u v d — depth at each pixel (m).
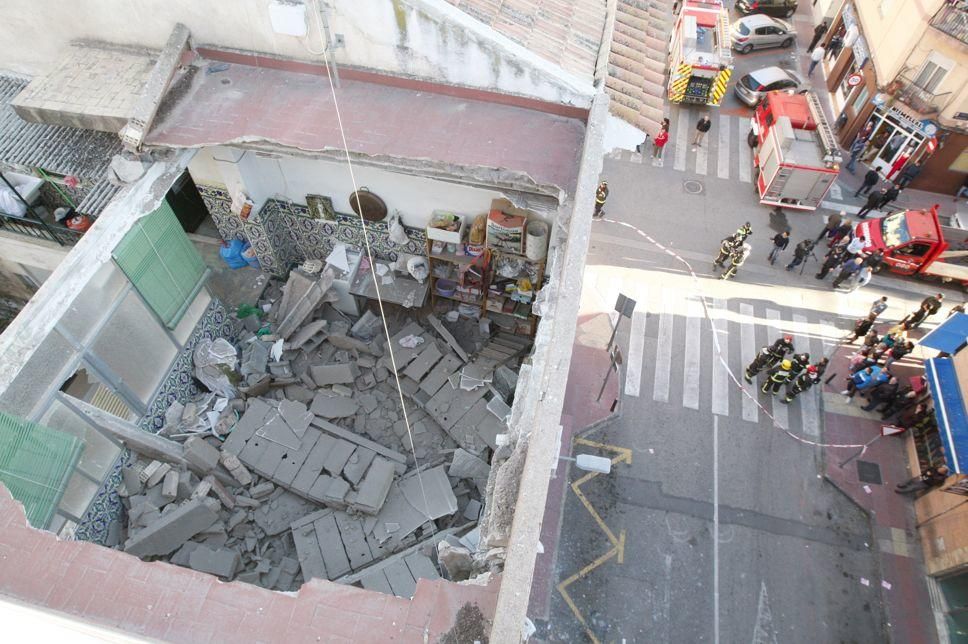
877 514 14.25
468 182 8.58
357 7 8.23
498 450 6.77
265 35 8.92
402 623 5.00
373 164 8.52
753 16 26.48
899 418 15.40
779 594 13.16
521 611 4.29
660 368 16.61
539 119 8.73
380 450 11.34
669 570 13.44
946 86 18.55
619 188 21.03
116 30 9.34
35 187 11.73
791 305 18.02
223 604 5.00
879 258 17.86
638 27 10.32
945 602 12.86
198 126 8.65
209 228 14.48
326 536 10.38
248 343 12.42
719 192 21.03
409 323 13.41
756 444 15.32
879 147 21.30
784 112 20.28
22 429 7.10
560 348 5.78
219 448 10.92
